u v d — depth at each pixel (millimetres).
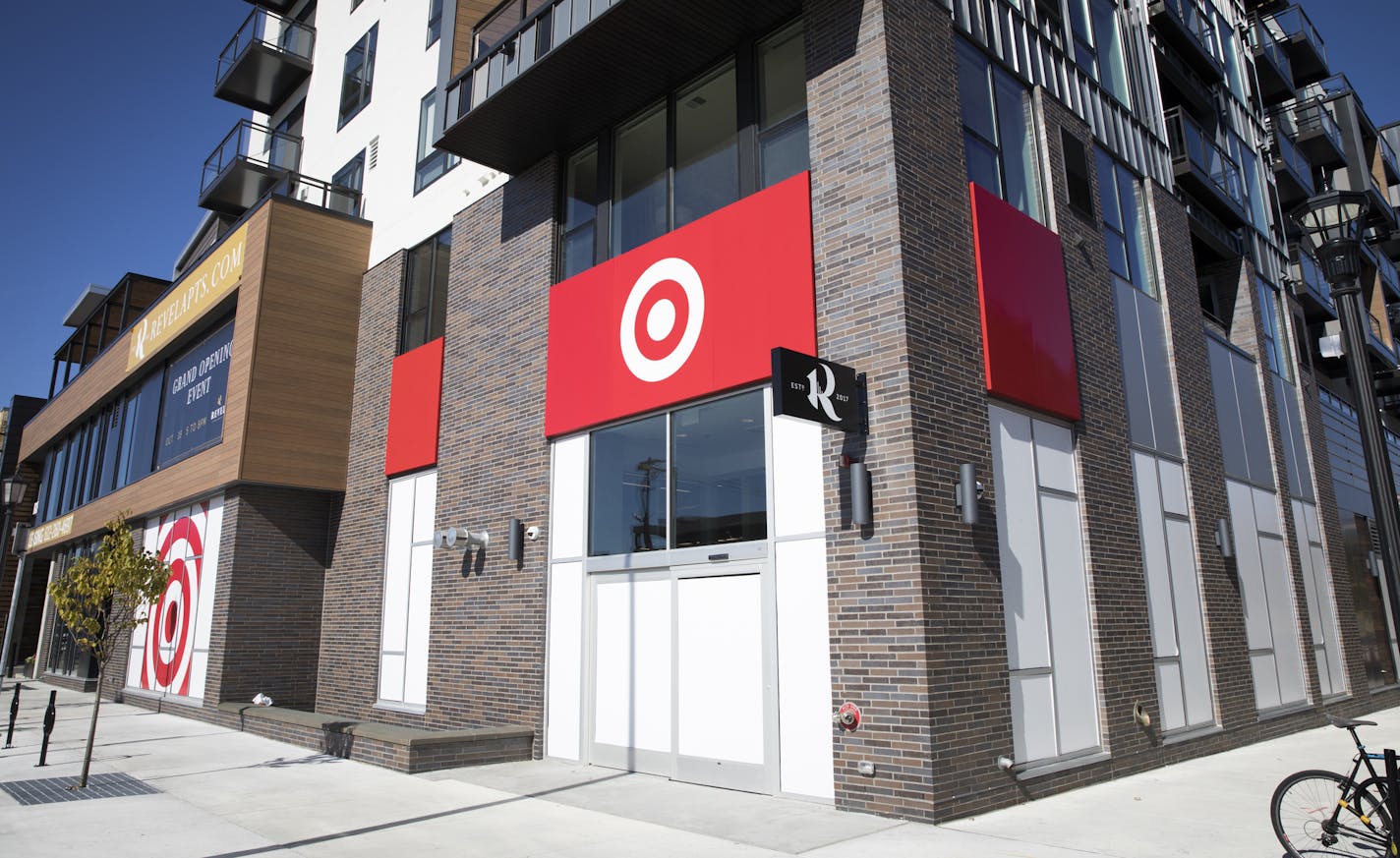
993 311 10273
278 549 17500
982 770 8570
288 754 12727
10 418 37531
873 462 8984
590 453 12453
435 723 14031
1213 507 14547
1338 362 23203
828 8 10508
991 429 10023
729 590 10195
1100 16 15953
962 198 10445
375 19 21547
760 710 9633
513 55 13039
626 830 7859
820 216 10039
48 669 28531
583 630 11961
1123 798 9242
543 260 13898
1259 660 15000
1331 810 6348
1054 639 10211
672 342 11305
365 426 17688
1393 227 30375
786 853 6996
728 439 10562
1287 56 27656
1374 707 18875
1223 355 16953
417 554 15539
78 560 11016
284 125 26031
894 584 8562
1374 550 22359
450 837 7648
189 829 7957
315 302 18203
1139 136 15984
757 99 11445
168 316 21812
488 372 14586
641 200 12859
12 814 8633
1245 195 20359
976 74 11758
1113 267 13906
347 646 16734
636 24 11305
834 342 9594
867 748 8492
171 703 18188
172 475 19984
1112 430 12250
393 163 19172
